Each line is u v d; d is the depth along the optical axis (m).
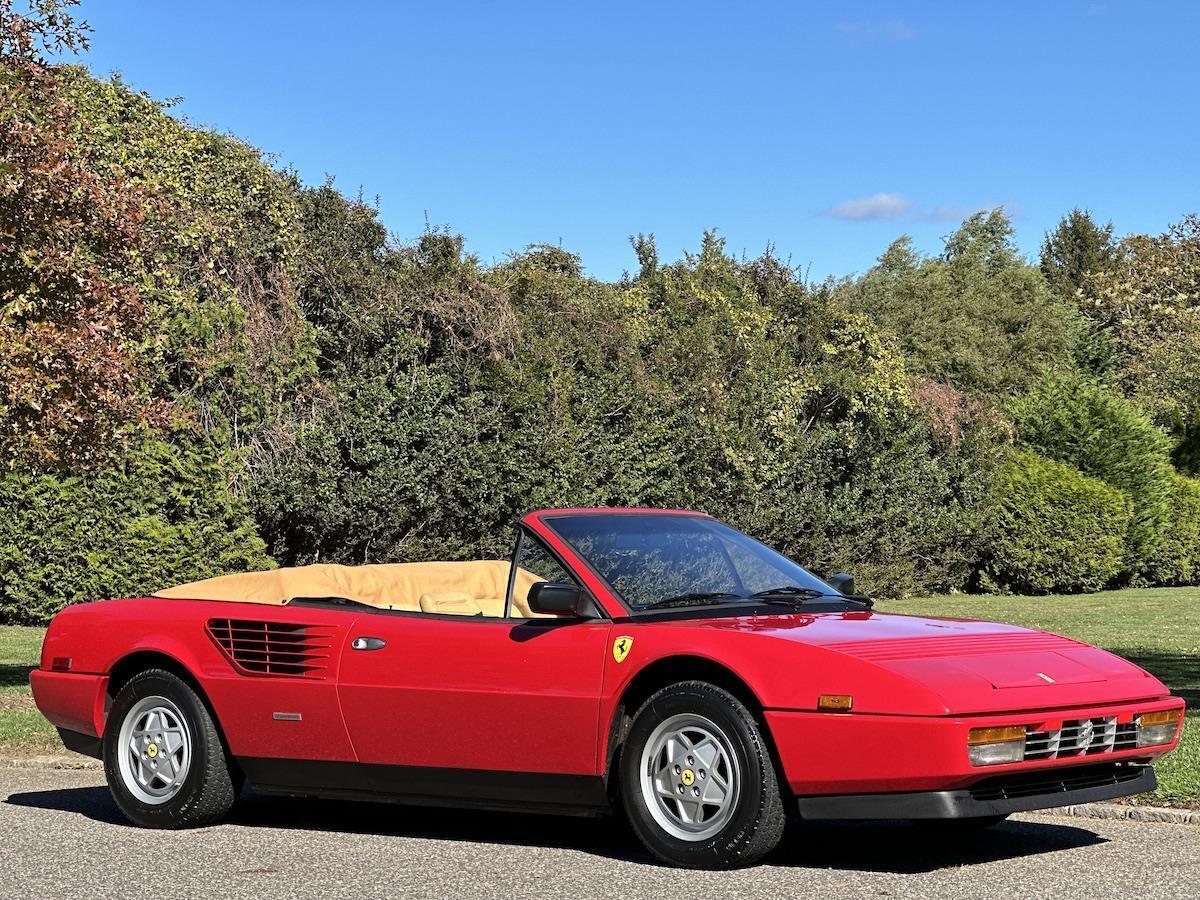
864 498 28.20
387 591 8.34
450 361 21.62
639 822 6.40
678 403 24.47
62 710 8.13
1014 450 32.03
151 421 12.90
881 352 28.44
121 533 20.12
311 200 22.27
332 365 21.20
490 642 6.83
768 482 26.23
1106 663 6.67
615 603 6.74
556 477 22.02
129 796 7.77
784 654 6.13
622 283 28.95
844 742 5.93
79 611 8.22
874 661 6.02
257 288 20.86
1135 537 32.94
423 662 6.95
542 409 21.94
